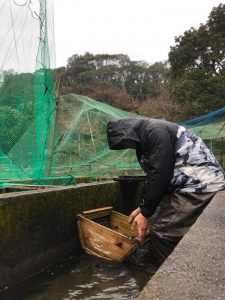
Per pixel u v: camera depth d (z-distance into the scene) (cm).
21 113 604
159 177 365
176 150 393
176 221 391
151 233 413
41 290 416
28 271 461
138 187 876
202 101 2842
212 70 3005
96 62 7094
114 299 390
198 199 388
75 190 589
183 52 3161
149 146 381
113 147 415
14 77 589
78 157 1245
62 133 1170
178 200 393
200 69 2941
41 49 615
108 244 532
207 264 172
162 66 6644
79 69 6888
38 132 638
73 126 1205
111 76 6506
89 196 640
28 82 606
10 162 619
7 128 595
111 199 740
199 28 3161
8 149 601
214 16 3122
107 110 1380
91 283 440
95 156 1309
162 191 364
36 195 484
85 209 621
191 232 236
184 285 147
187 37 3152
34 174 661
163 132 380
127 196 827
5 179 651
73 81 6569
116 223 629
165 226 397
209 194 389
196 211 387
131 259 518
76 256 554
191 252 191
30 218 468
